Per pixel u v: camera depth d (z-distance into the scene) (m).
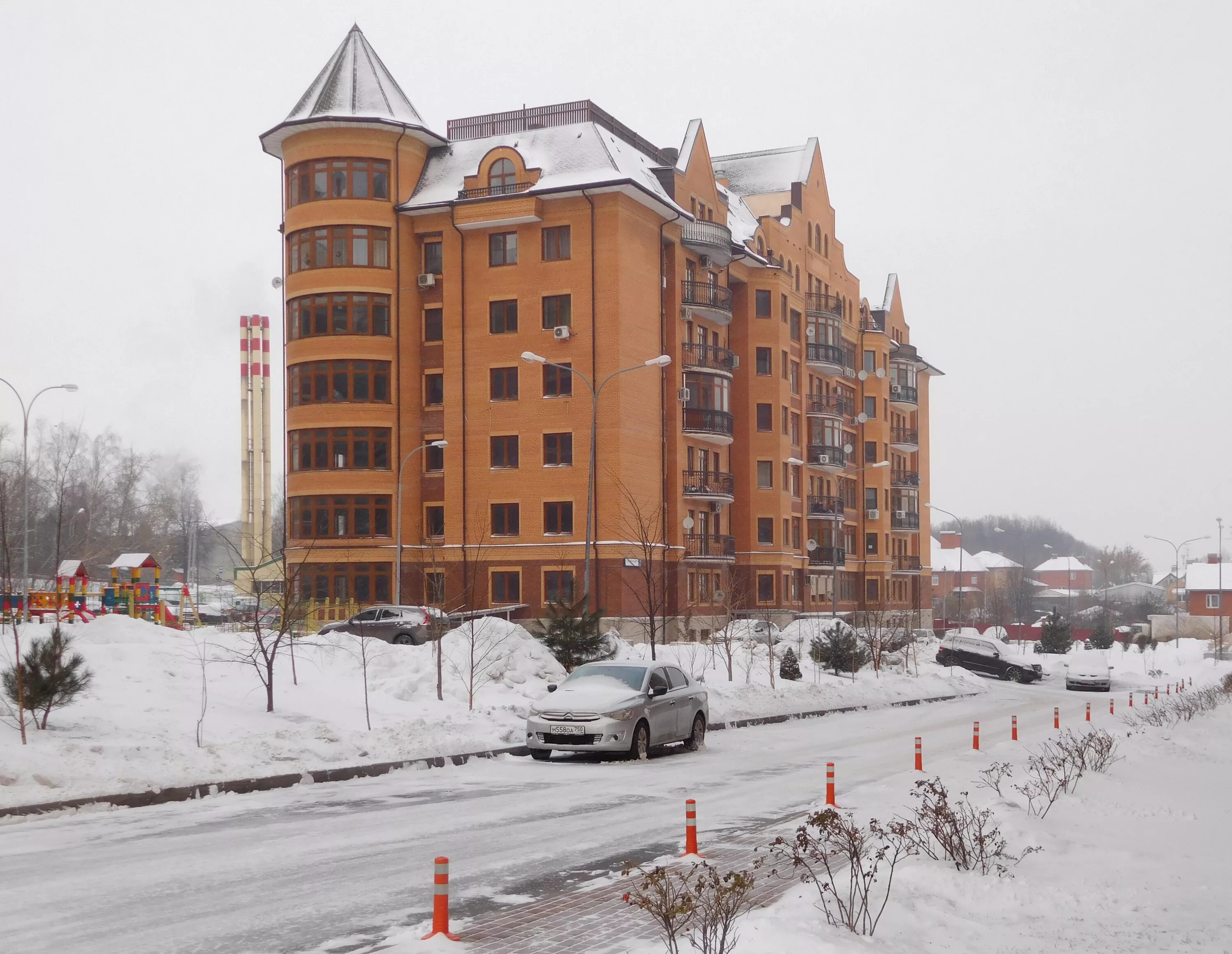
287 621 23.31
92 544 66.31
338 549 50.06
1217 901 9.22
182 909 8.92
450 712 23.31
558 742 19.86
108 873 10.17
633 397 49.53
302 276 51.16
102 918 8.62
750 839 12.18
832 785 14.09
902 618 65.12
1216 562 149.25
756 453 62.06
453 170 52.28
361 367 50.62
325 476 50.38
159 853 11.10
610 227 48.91
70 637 18.30
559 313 49.56
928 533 93.25
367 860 10.91
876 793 15.95
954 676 51.41
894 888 9.17
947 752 22.34
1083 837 11.98
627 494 48.16
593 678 21.38
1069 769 17.30
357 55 53.06
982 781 16.27
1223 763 20.00
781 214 68.12
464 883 9.96
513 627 30.36
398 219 51.38
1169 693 45.09
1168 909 8.93
